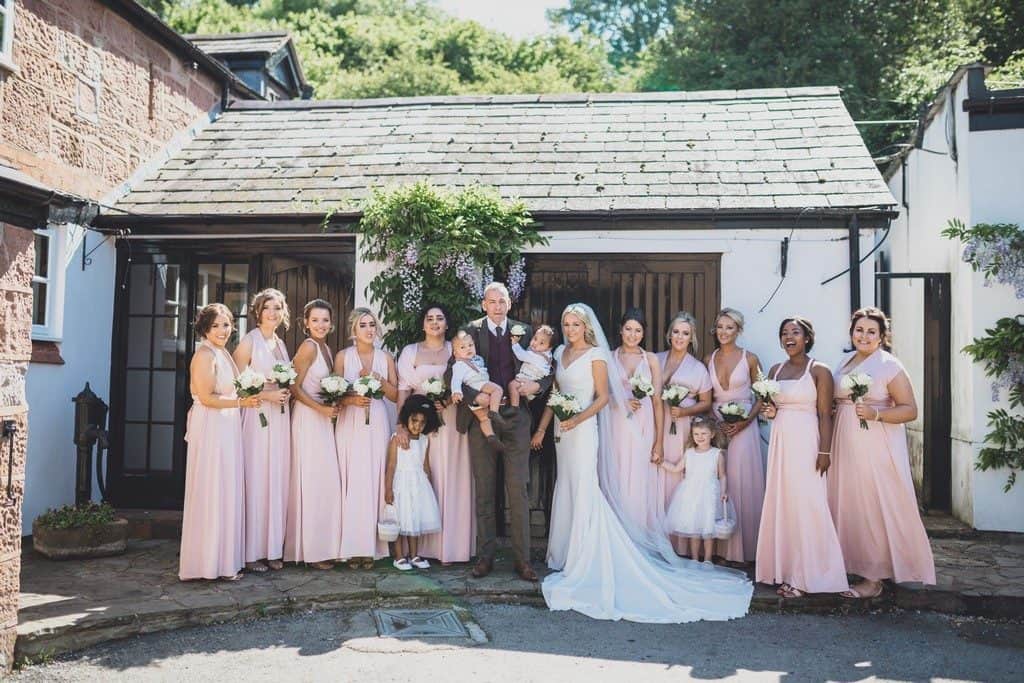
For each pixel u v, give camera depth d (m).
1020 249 7.61
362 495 6.17
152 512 8.03
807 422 5.75
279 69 14.91
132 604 5.22
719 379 6.61
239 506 5.89
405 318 7.36
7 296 4.33
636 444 6.34
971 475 7.97
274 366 5.94
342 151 9.22
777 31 19.52
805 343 5.91
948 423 8.78
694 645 4.93
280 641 4.92
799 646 4.95
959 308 8.38
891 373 5.62
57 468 7.57
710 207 7.40
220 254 8.40
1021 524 7.75
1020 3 16.06
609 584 5.69
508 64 32.00
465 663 4.57
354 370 6.30
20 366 4.47
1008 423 7.63
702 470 6.22
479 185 8.12
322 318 6.29
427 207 7.33
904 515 5.58
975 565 6.57
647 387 6.22
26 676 4.38
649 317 7.72
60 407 7.59
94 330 8.07
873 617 5.56
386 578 5.95
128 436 8.54
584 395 6.21
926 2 18.84
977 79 7.96
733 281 7.56
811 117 9.25
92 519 6.63
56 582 5.80
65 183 7.55
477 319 6.92
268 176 8.71
